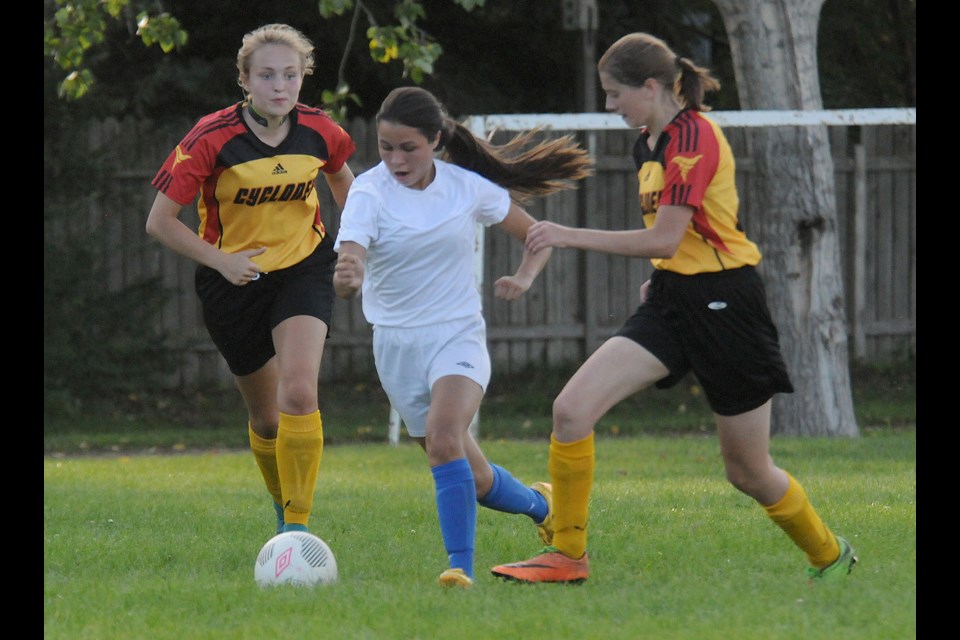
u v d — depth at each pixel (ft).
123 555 73.61
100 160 182.70
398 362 65.57
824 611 56.29
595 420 62.08
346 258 60.39
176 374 192.24
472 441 68.49
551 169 70.08
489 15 199.93
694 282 60.70
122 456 156.15
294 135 74.43
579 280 201.77
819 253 153.48
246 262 70.85
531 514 72.02
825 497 94.27
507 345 200.75
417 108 62.69
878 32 219.41
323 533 81.10
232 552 74.33
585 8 186.80
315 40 197.36
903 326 210.79
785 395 155.63
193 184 72.43
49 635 54.44
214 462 137.69
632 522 82.69
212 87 193.67
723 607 57.11
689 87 62.08
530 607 57.00
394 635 52.26
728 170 61.11
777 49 149.48
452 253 64.64
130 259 188.85
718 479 112.27
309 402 71.15
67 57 147.43
